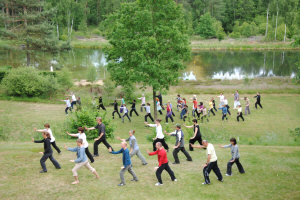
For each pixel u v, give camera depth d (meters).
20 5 39.94
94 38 87.62
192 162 10.87
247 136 16.81
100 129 11.29
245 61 56.62
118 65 21.52
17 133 16.53
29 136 16.02
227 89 32.25
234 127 18.97
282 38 80.06
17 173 9.45
